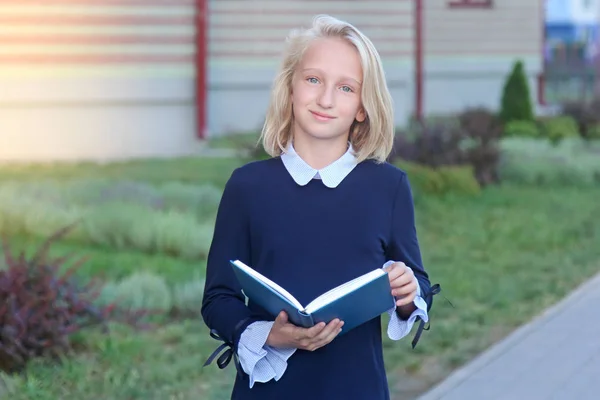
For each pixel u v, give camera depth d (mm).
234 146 22344
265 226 3703
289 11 25391
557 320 9719
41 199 14516
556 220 15727
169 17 21969
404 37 27062
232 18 24891
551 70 51750
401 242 3766
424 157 18500
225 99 25000
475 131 19594
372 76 3719
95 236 12727
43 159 21062
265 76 25312
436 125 19438
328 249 3678
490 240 14164
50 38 20984
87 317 8672
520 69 28406
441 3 33750
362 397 3676
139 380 7707
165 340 8969
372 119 3734
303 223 3691
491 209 16688
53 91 21062
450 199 17188
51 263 9359
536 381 7711
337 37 3756
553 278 11789
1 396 7105
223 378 7902
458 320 9906
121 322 9078
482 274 12008
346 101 3713
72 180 16766
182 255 12328
